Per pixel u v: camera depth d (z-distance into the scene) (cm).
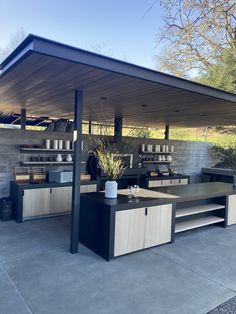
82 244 398
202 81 1009
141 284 288
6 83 369
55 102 529
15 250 371
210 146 988
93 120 831
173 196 423
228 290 282
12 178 550
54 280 290
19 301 250
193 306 251
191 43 829
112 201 366
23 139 562
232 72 988
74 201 367
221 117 649
